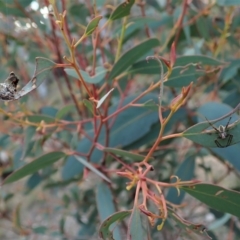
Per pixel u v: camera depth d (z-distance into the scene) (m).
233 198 0.76
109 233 0.73
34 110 1.15
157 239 1.26
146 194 0.72
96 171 0.85
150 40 0.86
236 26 1.08
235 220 1.14
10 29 1.17
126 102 0.98
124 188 1.22
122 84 1.09
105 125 0.92
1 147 1.28
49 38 1.09
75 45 0.73
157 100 0.98
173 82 0.88
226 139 0.73
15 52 1.26
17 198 1.63
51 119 0.95
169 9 1.18
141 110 0.97
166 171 1.39
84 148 0.98
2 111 0.86
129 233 0.70
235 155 0.88
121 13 0.83
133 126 0.97
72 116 1.18
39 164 0.88
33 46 1.34
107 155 0.95
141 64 0.90
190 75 0.87
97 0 1.00
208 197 0.76
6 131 1.14
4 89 0.73
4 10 1.00
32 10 1.08
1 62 1.35
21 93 0.73
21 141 1.16
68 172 0.99
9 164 1.32
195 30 1.11
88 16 1.20
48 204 1.66
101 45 1.00
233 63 1.03
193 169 1.02
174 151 1.24
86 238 1.26
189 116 1.00
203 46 1.14
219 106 0.94
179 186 0.76
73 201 1.40
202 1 1.21
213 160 1.57
